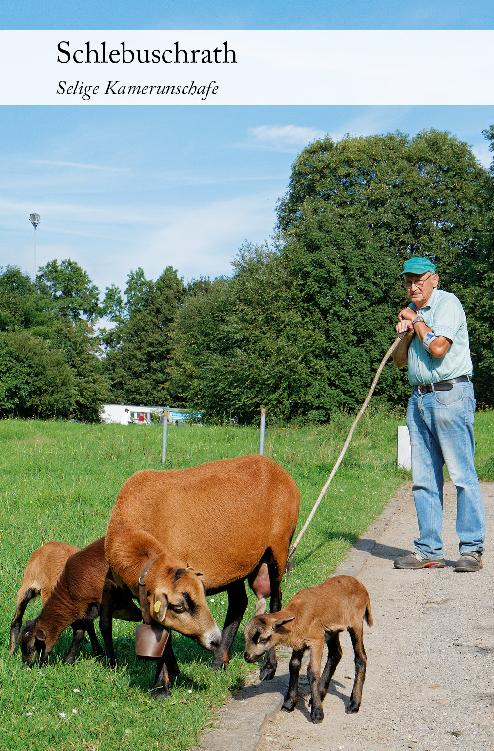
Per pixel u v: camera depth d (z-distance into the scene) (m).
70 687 5.06
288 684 5.22
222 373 42.06
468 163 46.34
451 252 43.53
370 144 47.47
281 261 43.34
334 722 4.82
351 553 9.41
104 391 62.91
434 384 8.73
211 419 42.88
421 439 8.95
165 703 4.79
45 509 11.08
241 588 5.66
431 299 8.78
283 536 5.73
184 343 62.69
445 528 11.27
